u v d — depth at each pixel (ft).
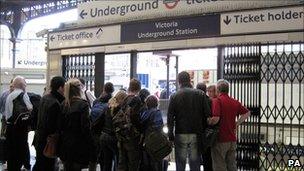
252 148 27.22
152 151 23.58
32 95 30.01
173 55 36.32
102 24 34.71
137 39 32.42
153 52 33.47
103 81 35.09
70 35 37.06
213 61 35.50
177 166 23.35
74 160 21.27
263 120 26.96
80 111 21.29
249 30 26.81
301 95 25.77
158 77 47.29
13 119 28.66
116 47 33.81
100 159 27.27
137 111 23.89
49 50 38.78
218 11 28.25
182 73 23.94
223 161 23.90
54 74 38.27
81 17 36.58
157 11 31.60
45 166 23.77
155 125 23.84
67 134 21.47
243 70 27.61
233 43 27.50
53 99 22.61
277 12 25.70
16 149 29.22
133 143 23.89
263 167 26.86
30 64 102.06
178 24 30.12
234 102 24.18
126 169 24.22
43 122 22.50
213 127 23.56
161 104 35.09
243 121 25.58
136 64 33.71
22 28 95.30
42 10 90.22
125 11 33.50
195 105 23.16
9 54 113.70
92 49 35.45
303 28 24.75
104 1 34.83
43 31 39.27
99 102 26.45
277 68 26.45
